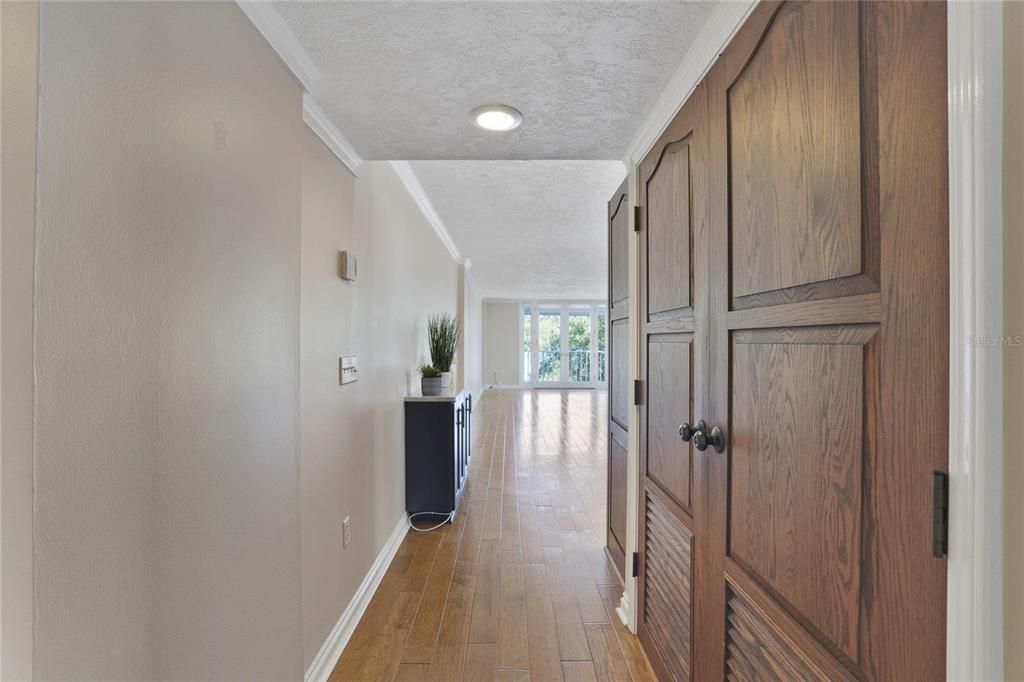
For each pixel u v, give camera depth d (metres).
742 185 1.09
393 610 2.13
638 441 1.98
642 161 1.92
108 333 0.69
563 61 1.38
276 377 1.19
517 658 1.81
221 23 0.96
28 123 0.58
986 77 0.51
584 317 12.20
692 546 1.37
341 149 1.90
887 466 0.67
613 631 1.98
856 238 0.72
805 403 0.86
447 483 3.10
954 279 0.54
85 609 0.66
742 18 1.08
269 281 1.16
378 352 2.47
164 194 0.80
